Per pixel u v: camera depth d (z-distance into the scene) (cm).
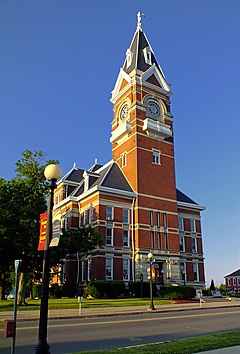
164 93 5381
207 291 4831
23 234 2866
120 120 5294
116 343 1334
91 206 4616
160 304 3212
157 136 5075
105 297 3838
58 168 1091
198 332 1614
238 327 1780
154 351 1056
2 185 2959
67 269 4716
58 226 1026
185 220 5216
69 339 1412
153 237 4591
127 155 4988
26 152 3359
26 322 2039
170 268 4562
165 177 4997
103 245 4281
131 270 4378
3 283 4859
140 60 5416
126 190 4684
